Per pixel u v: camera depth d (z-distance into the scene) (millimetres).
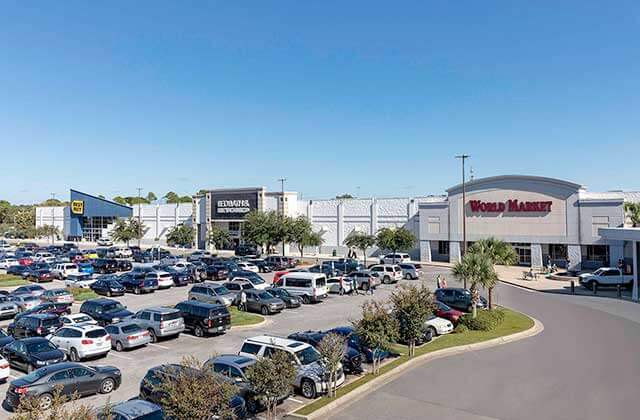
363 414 15219
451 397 16594
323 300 37594
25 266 53844
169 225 98562
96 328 22266
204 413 11281
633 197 60156
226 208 85500
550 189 56031
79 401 16766
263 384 14078
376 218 74250
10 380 19578
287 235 66875
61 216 114312
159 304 36500
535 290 42812
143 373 20078
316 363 17484
